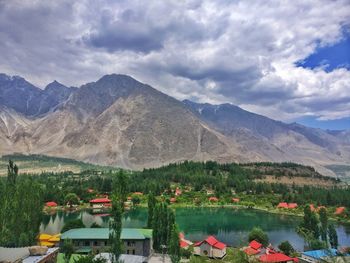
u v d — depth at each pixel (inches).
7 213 3838.6
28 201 4101.9
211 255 4512.8
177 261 3366.1
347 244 5615.2
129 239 4077.3
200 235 6348.4
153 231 4483.3
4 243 3590.1
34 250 2824.8
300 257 3868.1
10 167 4259.4
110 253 3026.6
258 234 5251.0
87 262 2765.7
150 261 3922.2
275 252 4357.8
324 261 1347.2
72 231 4249.5
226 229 7027.6
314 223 5369.1
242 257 2778.1
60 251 3747.5
